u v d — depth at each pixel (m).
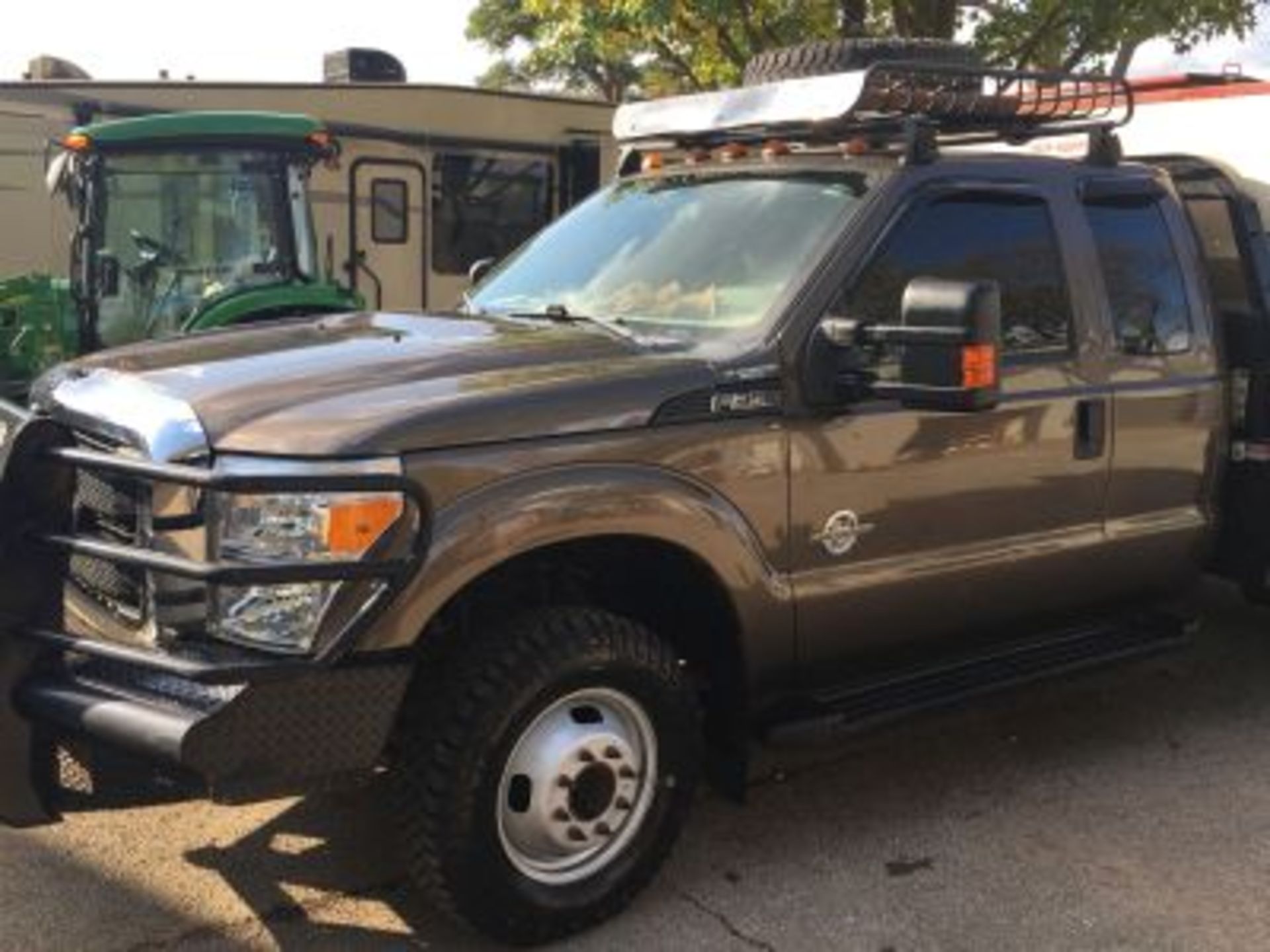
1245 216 5.90
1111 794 5.21
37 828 4.62
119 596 4.02
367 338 4.50
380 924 4.20
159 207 9.80
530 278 5.38
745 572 4.31
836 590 4.53
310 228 10.34
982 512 4.89
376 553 3.67
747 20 11.32
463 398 3.88
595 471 4.00
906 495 4.67
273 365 4.15
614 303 4.94
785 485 4.38
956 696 4.84
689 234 5.01
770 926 4.24
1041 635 5.35
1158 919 4.32
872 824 4.93
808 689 4.70
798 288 4.50
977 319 4.07
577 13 11.44
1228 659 6.65
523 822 4.02
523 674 3.91
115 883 4.41
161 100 12.77
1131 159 5.93
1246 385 5.79
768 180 5.03
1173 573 5.66
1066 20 11.29
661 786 4.25
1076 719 5.94
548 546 3.98
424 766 3.88
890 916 4.31
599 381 4.08
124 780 3.79
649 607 4.48
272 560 3.64
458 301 5.80
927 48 6.55
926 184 4.82
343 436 3.69
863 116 5.16
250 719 3.59
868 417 4.54
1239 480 5.84
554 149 14.09
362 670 3.69
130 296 9.77
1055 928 4.26
